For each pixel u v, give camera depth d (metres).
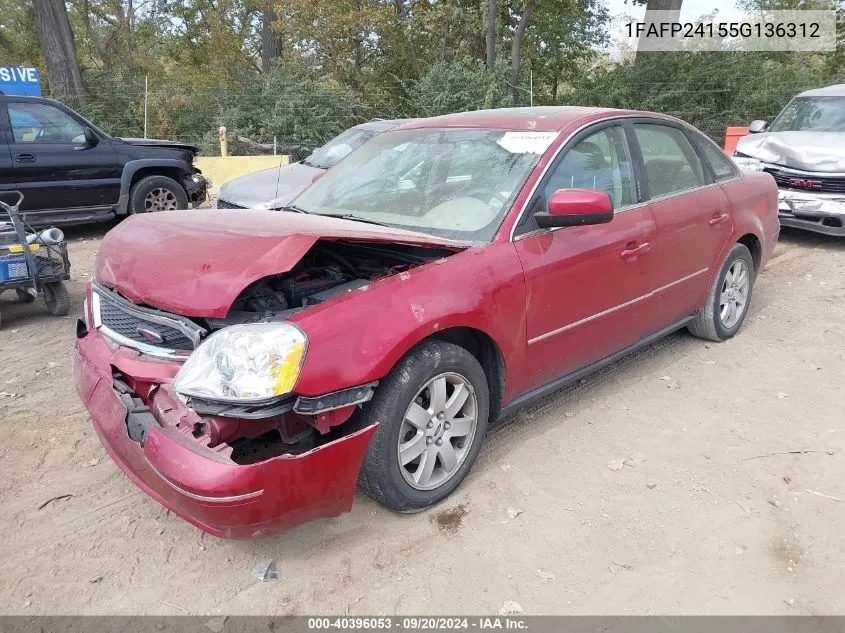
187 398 2.57
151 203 10.09
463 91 18.19
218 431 2.52
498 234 3.33
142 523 3.14
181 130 19.19
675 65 18.17
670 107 17.94
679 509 3.18
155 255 2.92
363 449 2.71
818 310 5.98
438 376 3.02
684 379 4.57
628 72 18.44
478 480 3.41
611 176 3.96
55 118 9.12
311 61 20.62
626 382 4.53
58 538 3.03
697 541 2.97
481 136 3.92
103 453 3.73
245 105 18.03
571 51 22.75
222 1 23.45
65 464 3.62
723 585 2.71
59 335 5.64
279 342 2.50
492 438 3.81
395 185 3.90
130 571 2.83
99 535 3.05
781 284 6.83
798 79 18.27
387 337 2.73
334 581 2.76
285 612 2.61
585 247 3.62
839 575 2.76
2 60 25.97
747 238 5.23
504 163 3.66
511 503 3.23
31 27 25.72
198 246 2.87
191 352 2.76
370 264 3.51
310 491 2.59
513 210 3.41
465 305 3.02
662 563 2.84
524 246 3.37
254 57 25.39
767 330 5.48
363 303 2.75
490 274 3.17
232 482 2.41
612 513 3.16
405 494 3.01
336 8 20.03
